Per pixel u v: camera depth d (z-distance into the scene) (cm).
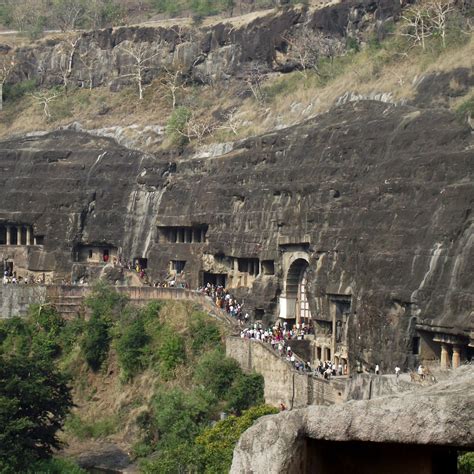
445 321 10938
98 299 16612
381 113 14525
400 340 11512
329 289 13388
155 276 17462
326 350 13650
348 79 18062
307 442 2267
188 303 15775
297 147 15262
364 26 19612
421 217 11956
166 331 15388
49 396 12469
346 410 2223
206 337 14775
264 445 2261
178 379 14475
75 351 16175
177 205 17400
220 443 10606
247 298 15538
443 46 16400
